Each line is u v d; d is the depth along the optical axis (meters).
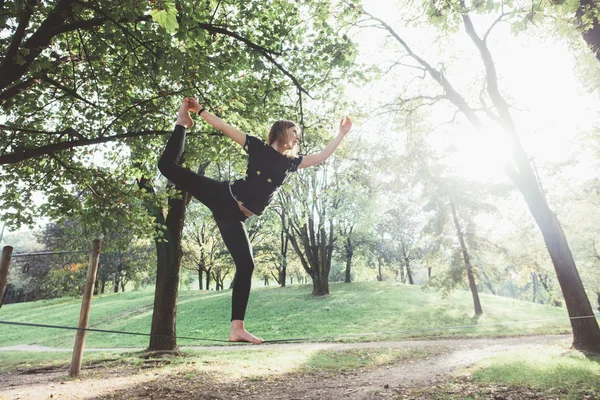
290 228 34.78
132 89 9.06
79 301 40.50
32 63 6.07
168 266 14.29
